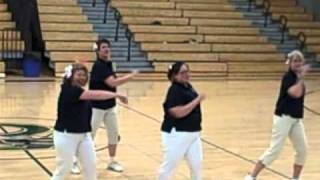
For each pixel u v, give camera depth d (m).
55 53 18.77
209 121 11.92
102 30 20.47
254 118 12.41
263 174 7.97
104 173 7.75
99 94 5.91
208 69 20.12
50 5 19.86
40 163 8.17
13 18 19.42
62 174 6.02
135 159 8.57
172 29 21.00
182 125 6.01
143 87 16.70
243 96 15.58
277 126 6.98
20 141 9.45
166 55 19.97
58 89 15.73
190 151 6.09
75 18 19.94
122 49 19.94
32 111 12.29
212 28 21.58
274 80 19.44
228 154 9.14
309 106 14.27
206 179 7.66
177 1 22.02
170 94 6.03
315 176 7.98
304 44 22.61
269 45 21.78
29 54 18.17
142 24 20.88
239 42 21.58
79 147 6.02
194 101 5.95
